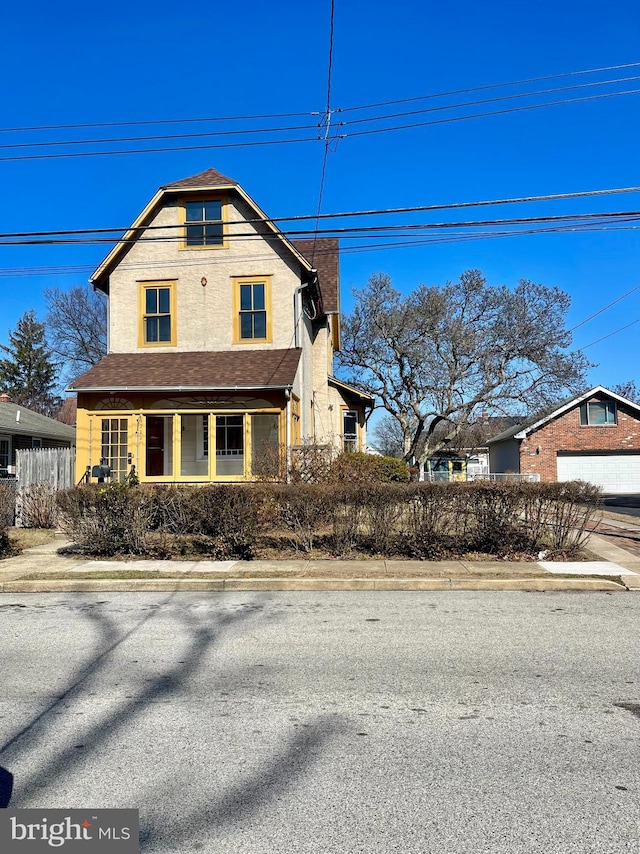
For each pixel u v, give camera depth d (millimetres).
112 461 17438
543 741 4328
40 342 60125
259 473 15469
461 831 3283
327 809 3500
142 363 18625
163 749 4258
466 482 12273
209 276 19734
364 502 11664
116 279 19938
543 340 37938
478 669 5883
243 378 17219
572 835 3246
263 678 5691
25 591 10172
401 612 8281
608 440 32438
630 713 4812
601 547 12805
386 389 41438
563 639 6898
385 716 4785
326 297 23469
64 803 3592
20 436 31047
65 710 4973
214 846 3176
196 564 11273
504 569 10555
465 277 39219
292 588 10023
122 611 8578
